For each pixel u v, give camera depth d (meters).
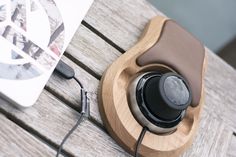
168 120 0.59
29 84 0.53
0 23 0.54
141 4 0.69
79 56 0.60
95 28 0.63
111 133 0.58
